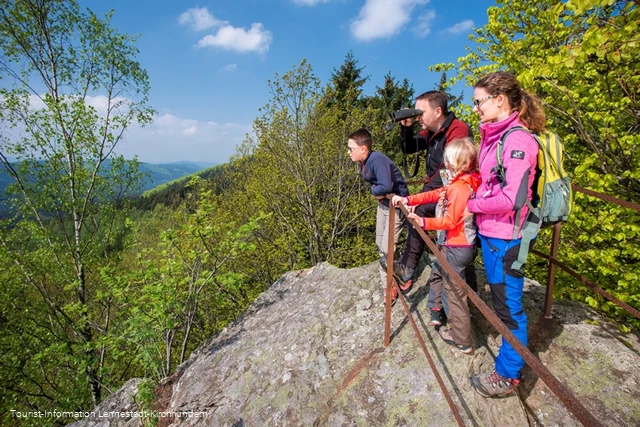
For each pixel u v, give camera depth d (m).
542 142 1.71
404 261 3.18
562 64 2.73
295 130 11.73
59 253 10.62
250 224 6.42
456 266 2.24
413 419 2.27
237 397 3.35
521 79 3.00
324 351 3.29
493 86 1.81
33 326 10.40
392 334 3.02
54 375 11.26
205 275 6.19
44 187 10.28
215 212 14.35
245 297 13.48
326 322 3.68
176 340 11.05
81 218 10.99
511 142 1.69
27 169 9.88
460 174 2.14
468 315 2.32
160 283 5.59
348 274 4.66
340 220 14.12
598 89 3.76
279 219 13.77
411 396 2.41
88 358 8.51
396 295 3.45
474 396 2.19
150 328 5.40
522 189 1.64
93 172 11.05
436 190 2.56
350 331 3.38
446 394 1.85
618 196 3.77
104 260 11.27
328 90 11.96
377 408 2.48
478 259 6.24
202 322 12.74
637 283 3.03
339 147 12.71
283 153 12.32
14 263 10.02
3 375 9.80
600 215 3.45
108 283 5.84
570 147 4.56
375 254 12.91
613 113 3.88
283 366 3.38
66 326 11.46
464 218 2.14
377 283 3.90
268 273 14.25
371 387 2.64
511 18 4.29
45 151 10.17
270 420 2.88
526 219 1.77
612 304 3.04
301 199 12.54
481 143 1.98
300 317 4.14
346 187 13.70
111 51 11.25
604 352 2.41
